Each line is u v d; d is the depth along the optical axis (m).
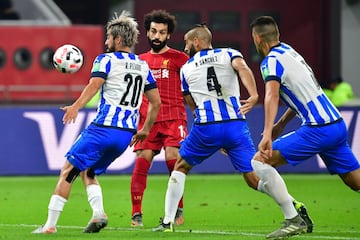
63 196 24.66
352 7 84.56
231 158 25.64
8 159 48.75
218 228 27.73
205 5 84.19
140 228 27.62
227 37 84.62
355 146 48.47
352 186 24.05
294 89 22.98
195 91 25.53
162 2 83.44
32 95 65.94
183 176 25.80
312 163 50.09
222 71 25.38
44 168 48.84
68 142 48.72
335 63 84.44
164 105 29.11
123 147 24.55
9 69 68.38
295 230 23.00
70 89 66.44
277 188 23.02
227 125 25.28
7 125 48.72
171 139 29.09
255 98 24.59
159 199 37.84
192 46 26.12
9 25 68.69
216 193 40.16
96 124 24.31
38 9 72.56
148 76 25.44
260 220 30.36
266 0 85.12
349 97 65.19
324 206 34.84
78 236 24.22
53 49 68.62
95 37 68.75
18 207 34.88
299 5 85.19
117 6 84.06
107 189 42.03
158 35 29.19
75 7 86.94
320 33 85.19
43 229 24.88
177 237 24.27
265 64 22.83
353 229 27.16
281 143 23.16
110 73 24.22
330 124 23.08
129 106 24.53
